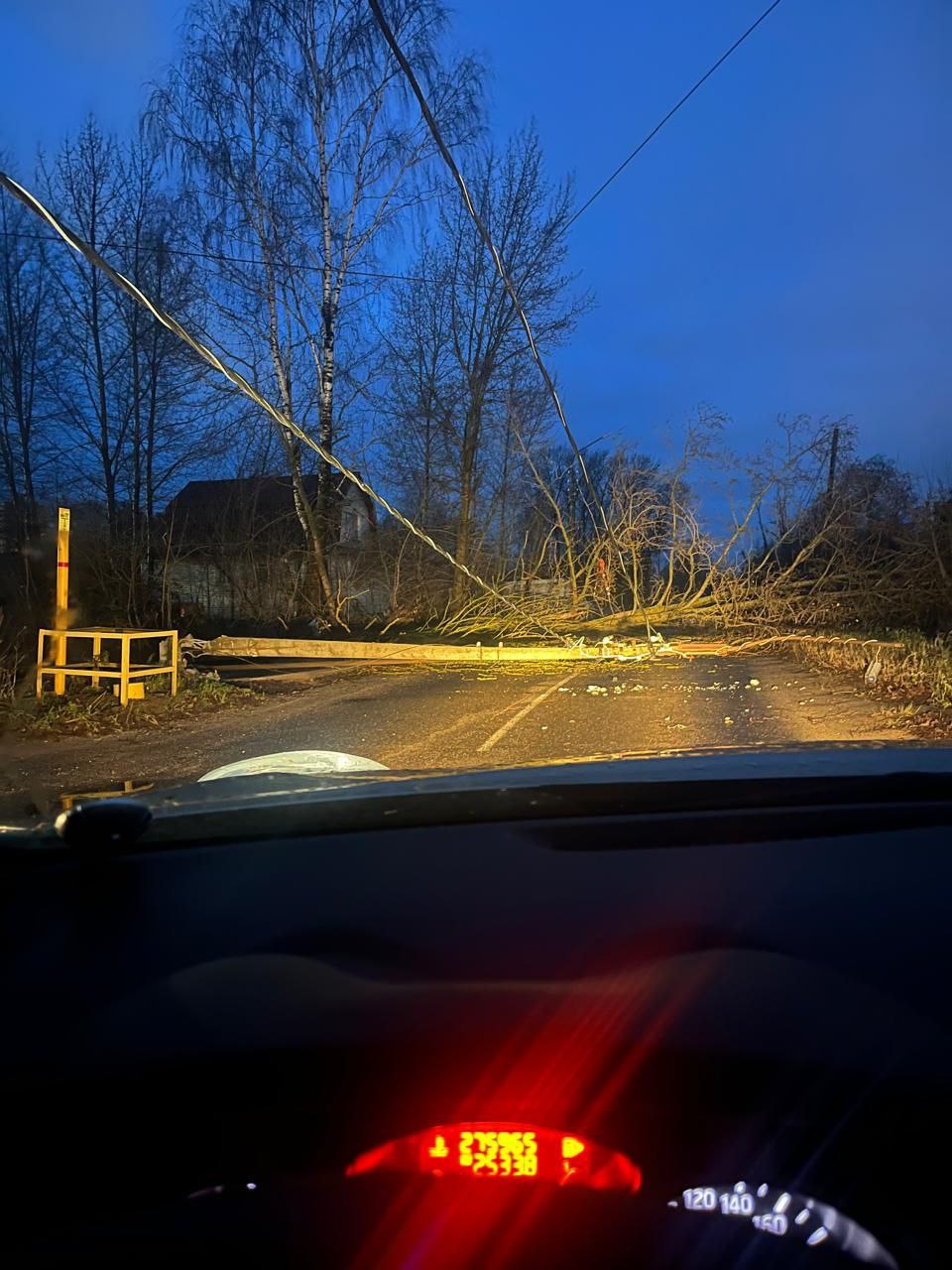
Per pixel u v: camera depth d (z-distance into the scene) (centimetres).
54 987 219
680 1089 170
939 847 303
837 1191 164
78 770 865
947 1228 162
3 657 1245
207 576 2558
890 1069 175
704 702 1179
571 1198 164
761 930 240
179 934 245
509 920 248
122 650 1208
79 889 282
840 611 1981
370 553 2495
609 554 2041
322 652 1830
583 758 470
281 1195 169
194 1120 176
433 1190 166
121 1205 173
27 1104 176
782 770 372
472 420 2500
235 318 2203
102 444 2216
